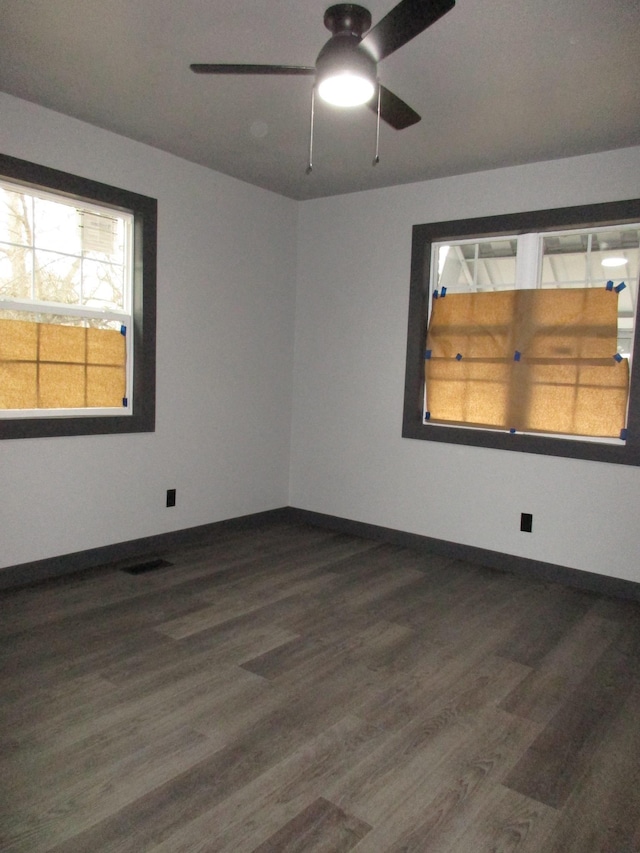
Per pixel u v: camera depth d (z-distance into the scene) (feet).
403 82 8.77
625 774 6.17
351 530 15.02
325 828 5.26
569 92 8.96
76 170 10.80
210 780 5.82
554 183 11.78
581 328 11.67
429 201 13.37
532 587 11.64
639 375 10.97
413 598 10.84
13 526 10.58
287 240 15.37
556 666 8.45
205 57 8.41
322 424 15.47
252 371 14.78
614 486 11.33
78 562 11.58
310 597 10.70
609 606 10.79
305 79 8.87
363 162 12.30
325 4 7.00
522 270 12.42
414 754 6.36
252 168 13.06
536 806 5.66
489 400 12.77
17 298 10.55
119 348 12.01
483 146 11.17
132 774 5.85
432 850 5.08
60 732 6.48
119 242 12.00
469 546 13.14
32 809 5.34
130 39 7.98
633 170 10.96
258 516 15.37
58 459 11.10
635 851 5.16
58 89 9.54
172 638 8.86
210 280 13.50
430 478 13.65
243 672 7.95
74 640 8.67
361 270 14.53
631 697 7.68
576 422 11.79
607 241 11.73
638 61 8.04
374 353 14.42
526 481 12.32
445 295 13.28
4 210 10.35
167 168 12.33
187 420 13.35
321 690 7.59
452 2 5.36
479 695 7.62
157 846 4.98
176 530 13.41
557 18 7.11
